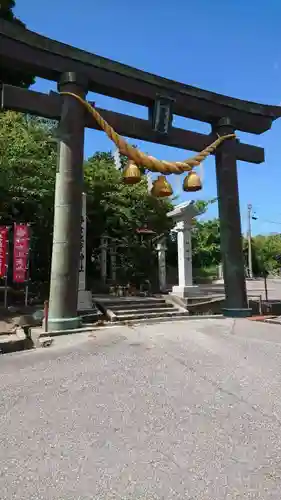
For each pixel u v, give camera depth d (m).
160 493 2.61
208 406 4.20
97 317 11.31
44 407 4.25
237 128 12.91
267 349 7.02
